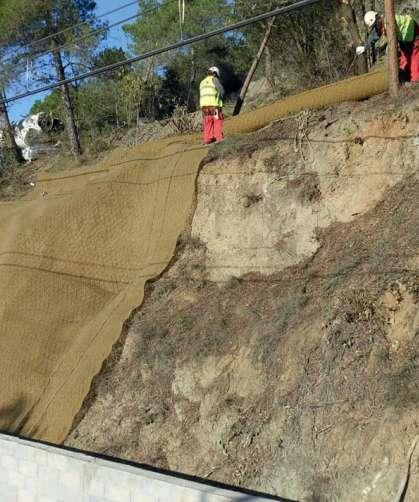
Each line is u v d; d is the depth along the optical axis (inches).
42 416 480.1
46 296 559.5
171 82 1240.8
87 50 1097.4
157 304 478.0
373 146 417.4
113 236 561.3
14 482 355.6
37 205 674.2
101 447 414.0
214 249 477.7
